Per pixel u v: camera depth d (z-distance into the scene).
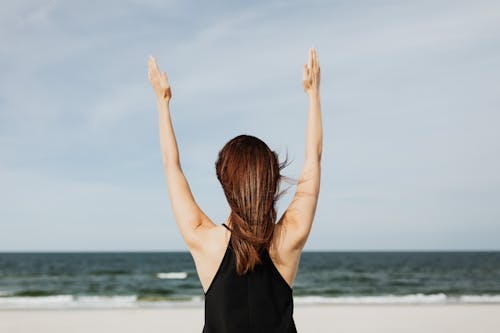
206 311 1.82
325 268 58.94
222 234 1.83
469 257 102.31
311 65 2.11
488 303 17.09
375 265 65.88
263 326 1.77
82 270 53.84
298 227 1.84
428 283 40.09
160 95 2.09
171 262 73.50
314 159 1.99
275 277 1.80
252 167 1.79
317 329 10.69
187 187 1.96
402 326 11.08
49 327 10.77
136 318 12.08
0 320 11.63
